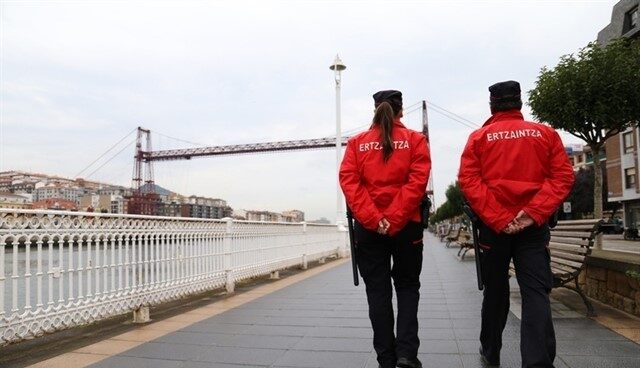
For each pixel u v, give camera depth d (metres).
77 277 4.78
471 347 4.22
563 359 3.71
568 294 6.82
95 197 85.00
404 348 3.27
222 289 8.23
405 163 3.27
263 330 5.02
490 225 3.21
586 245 5.29
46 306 4.79
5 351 4.30
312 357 3.99
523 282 3.19
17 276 4.10
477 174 3.32
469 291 7.76
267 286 8.80
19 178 122.50
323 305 6.53
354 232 3.44
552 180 3.19
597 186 8.70
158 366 3.79
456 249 21.12
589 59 8.43
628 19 34.09
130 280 5.50
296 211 57.03
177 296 6.41
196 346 4.39
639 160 40.50
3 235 3.93
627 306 5.41
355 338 4.63
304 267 12.44
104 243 5.09
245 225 8.80
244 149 97.31
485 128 3.40
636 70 8.06
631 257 6.02
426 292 7.69
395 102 3.51
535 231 3.20
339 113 20.08
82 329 5.16
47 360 4.00
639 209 42.06
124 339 4.70
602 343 4.14
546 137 3.25
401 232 3.27
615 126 8.48
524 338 3.09
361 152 3.39
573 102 8.20
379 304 3.33
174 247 6.45
